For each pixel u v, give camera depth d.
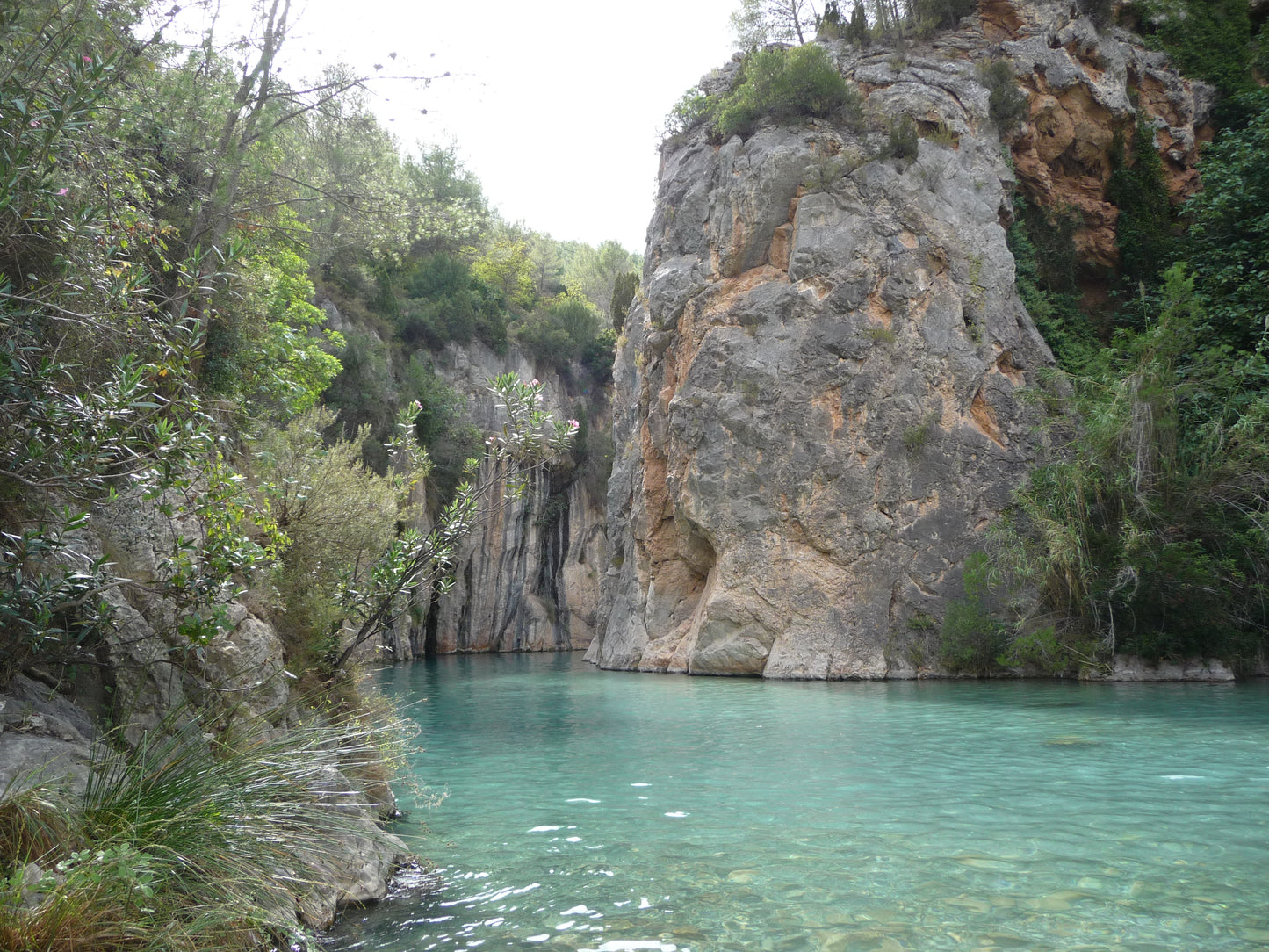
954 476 20.67
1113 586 17.73
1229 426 19.23
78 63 4.71
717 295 23.61
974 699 14.64
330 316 32.38
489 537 39.88
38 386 4.60
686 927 4.45
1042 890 4.91
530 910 4.79
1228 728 10.74
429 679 22.38
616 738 11.29
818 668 19.95
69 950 3.24
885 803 7.16
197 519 6.36
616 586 29.34
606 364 47.44
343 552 8.88
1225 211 22.95
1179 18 28.06
